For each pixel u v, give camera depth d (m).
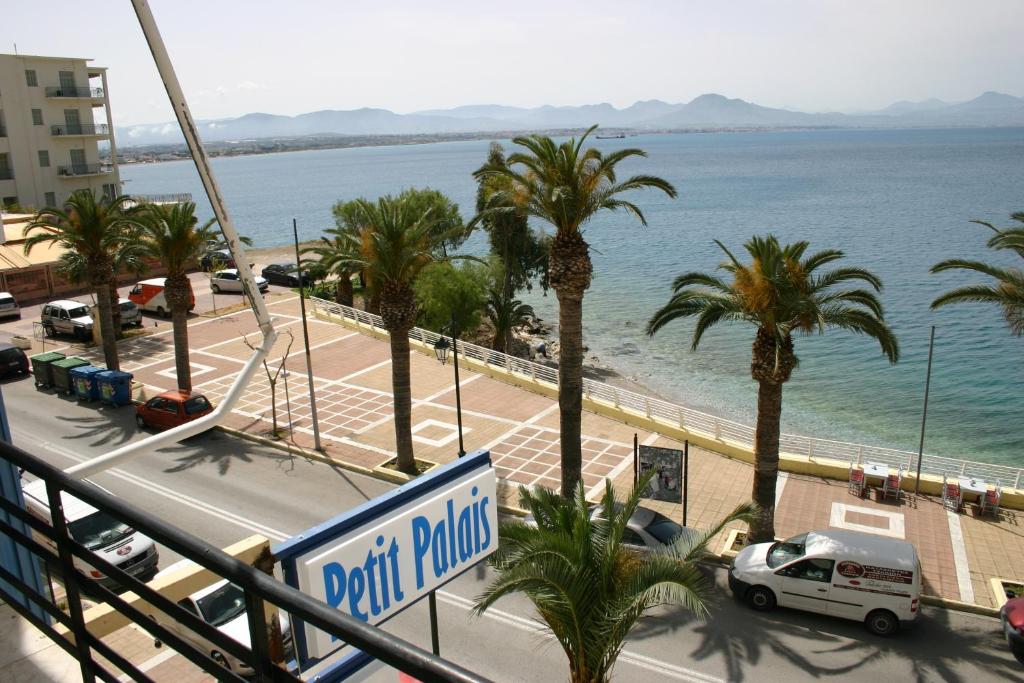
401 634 16.59
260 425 29.91
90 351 39.59
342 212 47.53
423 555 5.54
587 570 11.27
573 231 20.92
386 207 24.03
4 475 5.25
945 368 47.12
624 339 54.97
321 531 4.91
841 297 19.53
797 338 54.12
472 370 36.41
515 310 47.78
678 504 23.45
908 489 24.50
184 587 8.73
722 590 18.47
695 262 82.88
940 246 87.69
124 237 32.88
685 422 30.16
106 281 33.12
